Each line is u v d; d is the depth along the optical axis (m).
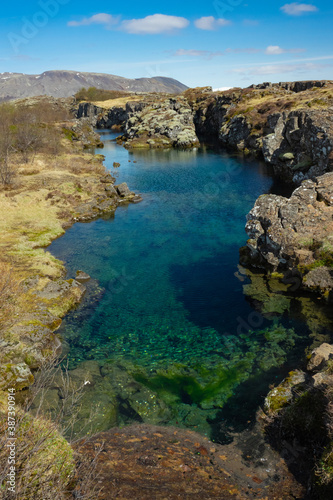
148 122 105.69
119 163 73.56
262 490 11.03
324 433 12.50
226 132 90.88
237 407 15.18
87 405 15.26
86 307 23.94
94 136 106.06
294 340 19.56
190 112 110.69
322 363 15.92
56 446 9.36
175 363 18.33
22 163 63.03
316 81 102.50
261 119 79.62
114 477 10.73
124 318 22.58
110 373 17.59
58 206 44.19
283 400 14.38
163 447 12.94
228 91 120.12
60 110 125.25
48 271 27.48
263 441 13.23
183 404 15.53
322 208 27.73
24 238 34.22
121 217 42.50
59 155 73.56
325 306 22.84
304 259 25.05
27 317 21.00
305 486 11.20
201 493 10.58
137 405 15.45
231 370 17.58
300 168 48.53
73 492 8.60
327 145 43.00
